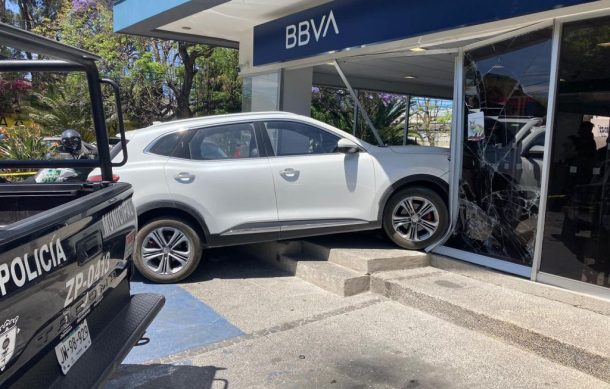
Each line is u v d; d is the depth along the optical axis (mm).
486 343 4320
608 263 4539
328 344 4309
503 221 5531
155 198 5602
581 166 4664
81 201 2803
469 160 5988
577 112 4648
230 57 18797
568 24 4637
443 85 11281
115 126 17328
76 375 2504
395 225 6098
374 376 3783
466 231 6031
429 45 6008
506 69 5406
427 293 4984
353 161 5973
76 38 17781
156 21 8570
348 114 13914
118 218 3219
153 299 3535
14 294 2027
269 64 8695
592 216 4621
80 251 2637
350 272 5680
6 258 1988
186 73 18172
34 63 3504
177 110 18719
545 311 4516
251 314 4969
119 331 2996
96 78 3572
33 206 3689
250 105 9789
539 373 3809
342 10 6949
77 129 15305
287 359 4047
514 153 5375
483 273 5398
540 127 5066
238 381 3707
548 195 4891
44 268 2268
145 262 5754
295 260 6195
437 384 3668
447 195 6168
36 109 15812
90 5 18109
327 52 7293
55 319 2396
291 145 6016
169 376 3775
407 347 4250
